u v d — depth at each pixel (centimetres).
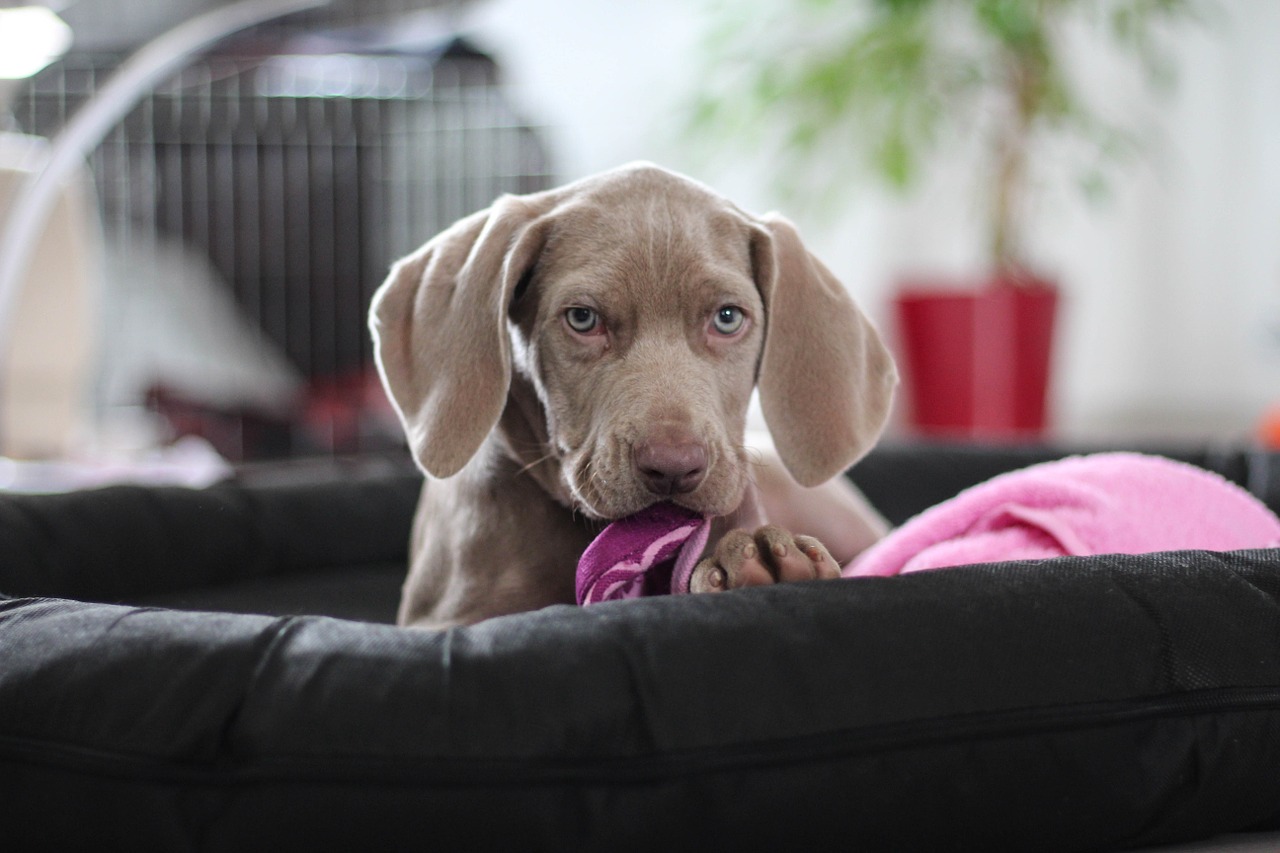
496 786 124
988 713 131
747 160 587
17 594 221
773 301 185
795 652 131
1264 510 211
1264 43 590
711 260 177
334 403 526
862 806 128
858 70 495
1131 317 628
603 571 164
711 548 183
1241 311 605
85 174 518
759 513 194
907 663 132
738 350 181
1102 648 137
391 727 125
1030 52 490
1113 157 532
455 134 539
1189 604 143
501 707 126
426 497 227
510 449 192
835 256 647
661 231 177
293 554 282
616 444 164
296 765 124
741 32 544
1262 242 598
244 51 386
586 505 170
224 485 281
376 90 520
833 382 188
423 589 209
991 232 525
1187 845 144
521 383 189
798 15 537
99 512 245
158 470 386
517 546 192
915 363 520
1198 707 136
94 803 129
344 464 448
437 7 359
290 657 133
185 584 261
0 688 136
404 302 187
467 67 517
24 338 388
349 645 134
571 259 178
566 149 616
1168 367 625
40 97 416
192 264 532
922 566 186
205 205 527
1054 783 132
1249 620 143
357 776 124
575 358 175
